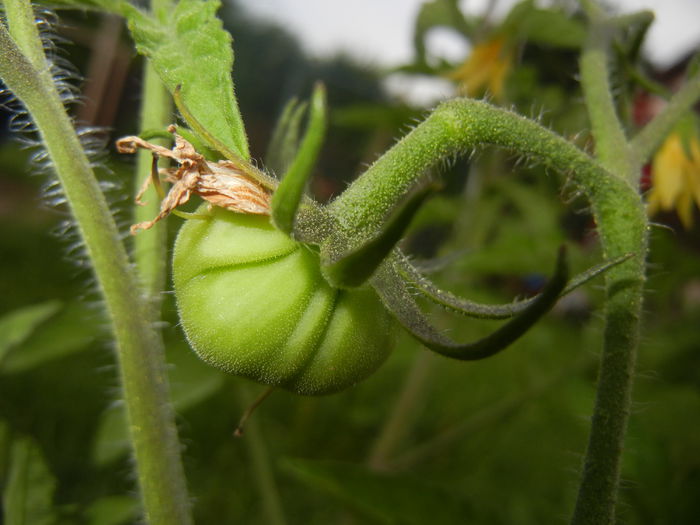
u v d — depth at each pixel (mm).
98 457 96
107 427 97
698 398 162
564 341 201
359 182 52
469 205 159
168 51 54
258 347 51
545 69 140
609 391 59
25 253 351
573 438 220
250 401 130
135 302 55
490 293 178
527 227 151
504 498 196
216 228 53
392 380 218
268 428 213
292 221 46
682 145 84
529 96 145
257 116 546
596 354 66
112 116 174
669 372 172
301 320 51
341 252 50
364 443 209
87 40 173
